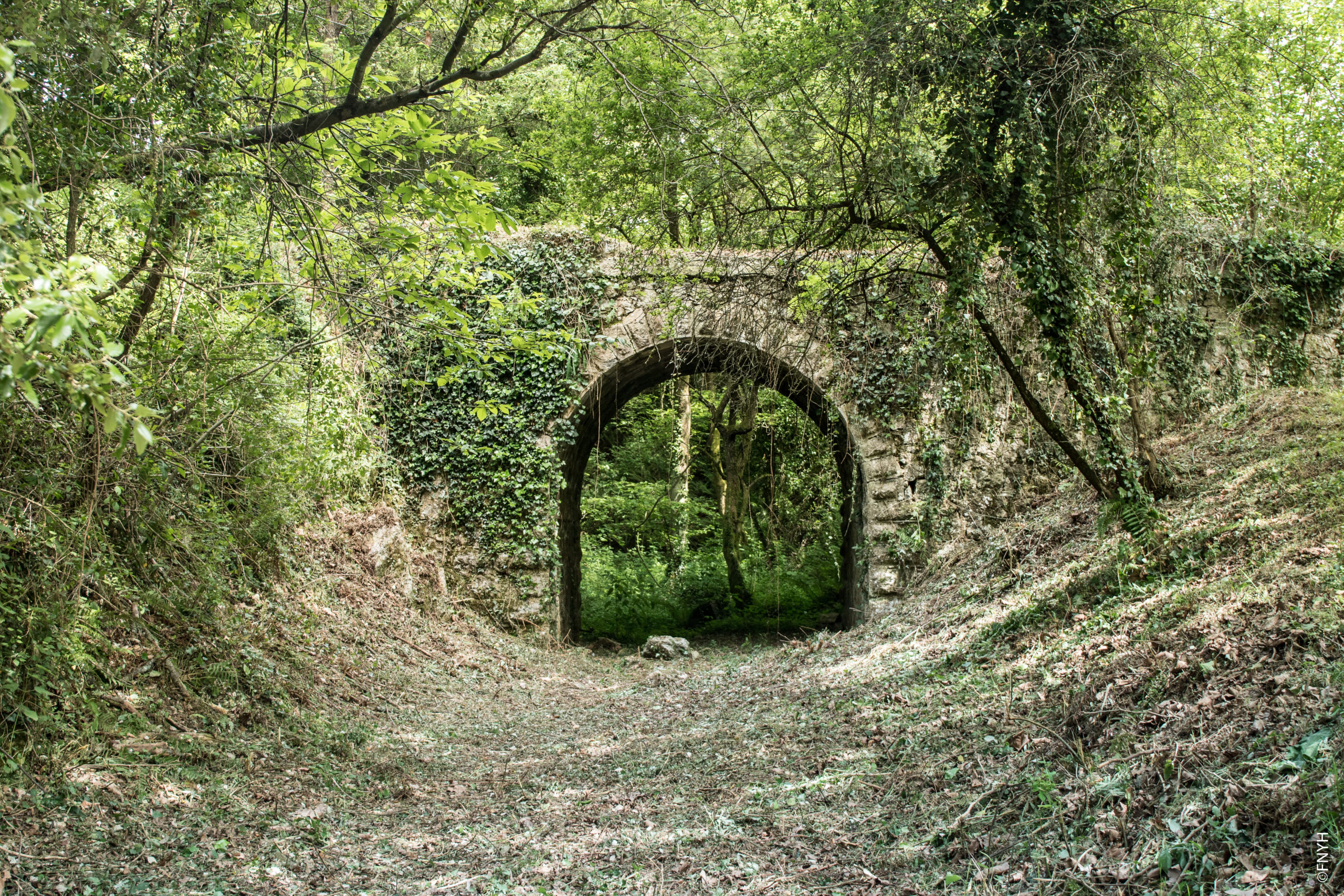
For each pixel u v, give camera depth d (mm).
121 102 4977
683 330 13711
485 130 6508
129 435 4852
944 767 5418
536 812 6035
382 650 10305
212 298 6289
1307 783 3357
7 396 2002
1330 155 12586
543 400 14109
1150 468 9195
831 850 4664
